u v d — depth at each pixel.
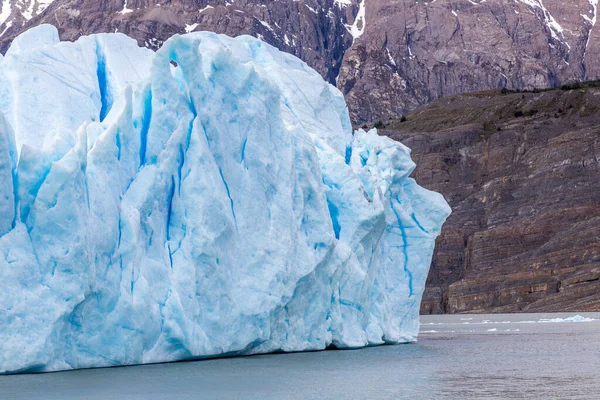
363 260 71.62
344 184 70.81
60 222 49.59
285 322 64.50
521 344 93.12
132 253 53.81
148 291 54.28
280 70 75.38
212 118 60.25
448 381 57.97
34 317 48.44
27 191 49.72
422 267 80.38
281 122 65.38
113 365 53.22
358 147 80.69
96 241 51.59
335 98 81.38
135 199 55.50
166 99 58.25
